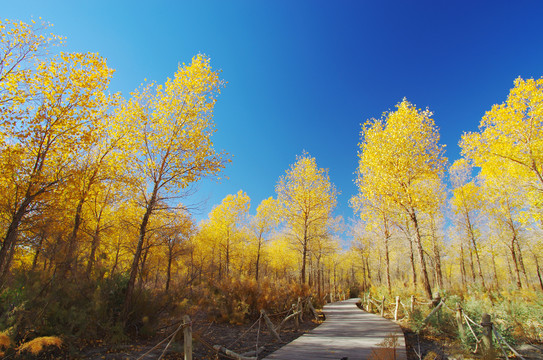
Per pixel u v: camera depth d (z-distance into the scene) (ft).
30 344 12.94
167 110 30.55
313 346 20.72
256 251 85.66
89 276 23.34
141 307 23.43
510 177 48.01
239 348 21.11
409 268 93.45
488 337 15.17
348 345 20.79
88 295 21.39
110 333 19.90
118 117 33.12
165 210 29.04
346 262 121.60
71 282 21.99
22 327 16.21
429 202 40.06
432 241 59.57
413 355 19.20
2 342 12.62
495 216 59.26
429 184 52.95
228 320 31.81
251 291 35.58
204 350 20.24
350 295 113.70
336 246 83.10
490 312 24.79
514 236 54.44
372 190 43.83
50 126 29.96
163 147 29.22
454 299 31.30
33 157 30.78
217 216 81.10
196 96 31.68
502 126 37.17
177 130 30.19
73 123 31.17
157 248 45.55
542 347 18.22
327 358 17.31
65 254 22.79
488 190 56.59
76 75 31.09
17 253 32.27
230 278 37.96
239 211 83.20
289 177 61.62
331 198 61.82
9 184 29.17
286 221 61.62
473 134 40.65
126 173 32.17
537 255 69.92
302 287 42.37
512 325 21.74
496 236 63.46
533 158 35.70
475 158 41.68
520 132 36.19
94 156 38.86
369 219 53.47
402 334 23.97
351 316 40.14
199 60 32.68
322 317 41.19
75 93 31.09
